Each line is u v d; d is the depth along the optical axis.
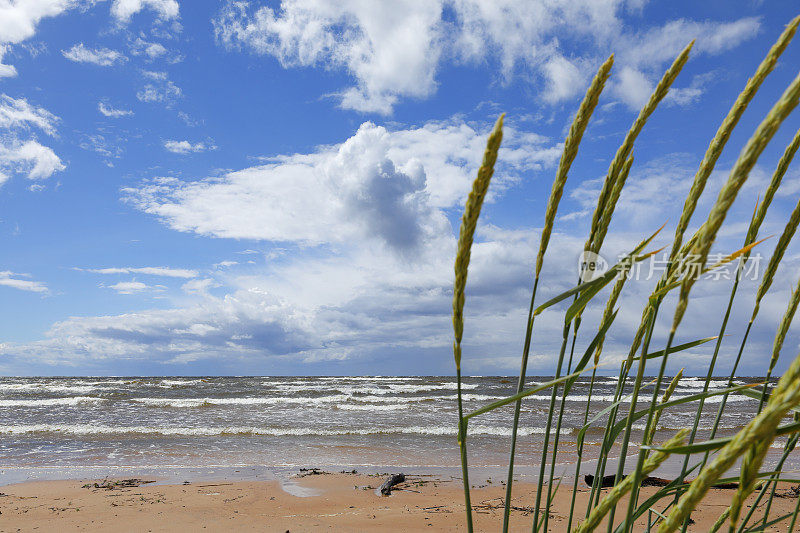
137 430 17.16
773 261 1.28
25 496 8.49
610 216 1.12
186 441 15.08
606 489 8.05
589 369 1.16
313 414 23.09
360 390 44.19
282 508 7.67
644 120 1.09
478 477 10.11
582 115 1.03
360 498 8.31
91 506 7.77
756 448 0.70
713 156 0.96
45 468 11.27
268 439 15.49
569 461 11.77
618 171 1.11
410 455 12.87
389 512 7.31
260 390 44.09
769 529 4.43
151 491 8.86
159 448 13.84
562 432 16.77
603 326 1.20
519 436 16.08
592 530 0.95
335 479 9.88
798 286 1.26
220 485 9.38
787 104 0.70
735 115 0.92
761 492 1.29
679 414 20.28
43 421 20.19
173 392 40.59
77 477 10.29
